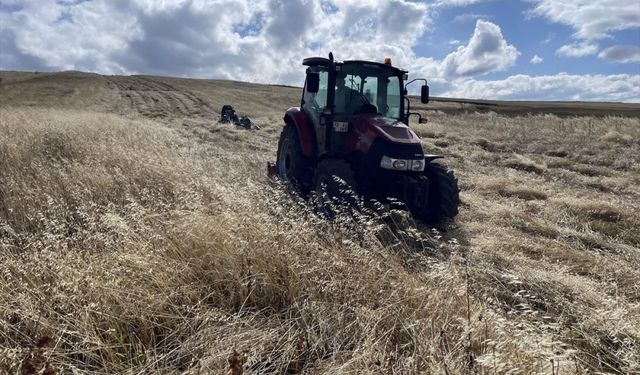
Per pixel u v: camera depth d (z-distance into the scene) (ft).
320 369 7.87
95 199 17.03
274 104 127.65
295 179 21.42
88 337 7.96
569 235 16.63
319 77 21.17
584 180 27.02
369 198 17.72
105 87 169.27
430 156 19.19
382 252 11.87
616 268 13.04
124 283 9.69
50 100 116.88
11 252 11.57
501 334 7.87
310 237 12.42
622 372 8.02
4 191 17.48
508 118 75.10
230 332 8.68
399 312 9.17
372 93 20.24
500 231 16.97
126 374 7.54
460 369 7.07
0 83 167.84
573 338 8.82
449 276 10.21
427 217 18.02
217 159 28.53
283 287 10.38
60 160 22.98
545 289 11.63
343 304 9.64
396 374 7.39
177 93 152.25
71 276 9.44
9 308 8.77
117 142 26.86
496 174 28.86
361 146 17.70
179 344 8.43
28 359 7.23
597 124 55.57
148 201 16.51
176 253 11.32
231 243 11.04
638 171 29.53
